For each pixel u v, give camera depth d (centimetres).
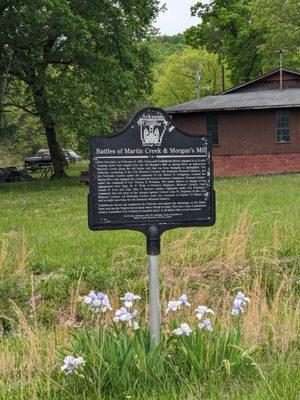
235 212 1227
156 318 426
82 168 4581
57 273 831
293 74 3397
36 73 2923
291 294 613
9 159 6612
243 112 3022
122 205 428
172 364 424
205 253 836
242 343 455
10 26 2639
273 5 4384
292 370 431
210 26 5181
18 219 1384
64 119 2681
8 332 646
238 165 3047
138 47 3338
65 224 1258
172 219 434
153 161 430
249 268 775
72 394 400
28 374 442
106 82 2830
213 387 395
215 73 6500
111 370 400
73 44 2628
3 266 815
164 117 430
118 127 5997
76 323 636
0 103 2958
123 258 883
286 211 1250
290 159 2992
